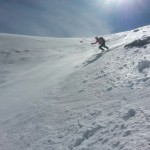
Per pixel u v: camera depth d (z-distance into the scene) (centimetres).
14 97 2194
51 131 1091
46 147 952
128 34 3972
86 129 906
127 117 830
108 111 992
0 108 1931
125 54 1925
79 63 2631
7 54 4384
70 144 876
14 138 1195
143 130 697
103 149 716
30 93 2120
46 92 1902
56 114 1290
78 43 5062
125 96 1102
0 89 2689
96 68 1945
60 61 3428
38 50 4572
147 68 1368
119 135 741
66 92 1680
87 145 797
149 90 1044
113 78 1501
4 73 3481
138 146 630
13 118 1562
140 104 891
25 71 3434
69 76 2136
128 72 1477
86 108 1176
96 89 1453
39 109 1507
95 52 3362
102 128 855
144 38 2081
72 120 1102
